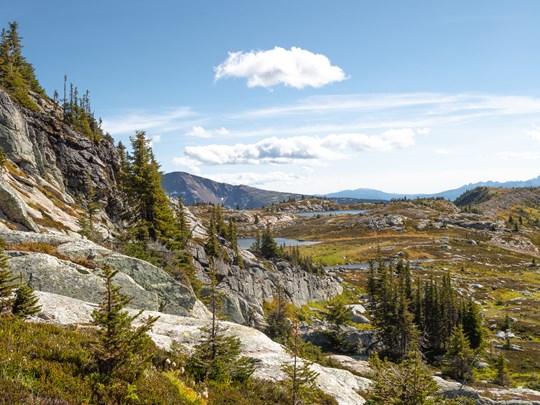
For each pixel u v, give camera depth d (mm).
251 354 21172
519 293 139625
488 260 196375
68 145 81625
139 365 10391
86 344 10766
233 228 103000
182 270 46250
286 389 17109
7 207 39281
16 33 99438
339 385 22938
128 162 54000
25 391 7766
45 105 91312
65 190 74188
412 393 18172
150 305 25422
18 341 10297
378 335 70625
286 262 113125
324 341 73438
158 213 52875
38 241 28109
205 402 12469
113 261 28359
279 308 74375
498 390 52875
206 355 16344
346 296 127938
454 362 64312
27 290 15258
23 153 64312
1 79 77938
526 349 80562
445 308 82000
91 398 8672
